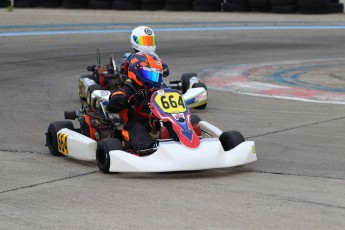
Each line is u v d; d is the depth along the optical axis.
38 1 99.38
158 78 22.91
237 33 73.81
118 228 16.08
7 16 87.25
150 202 18.30
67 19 83.88
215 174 21.61
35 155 24.97
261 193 19.11
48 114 33.66
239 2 91.75
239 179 20.84
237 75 47.28
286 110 34.06
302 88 41.12
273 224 16.20
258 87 41.91
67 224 16.47
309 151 25.03
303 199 18.42
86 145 22.22
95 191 19.59
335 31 75.44
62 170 22.38
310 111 33.62
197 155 20.50
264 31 75.56
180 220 16.64
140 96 22.08
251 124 30.53
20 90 41.28
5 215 17.36
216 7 93.00
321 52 60.62
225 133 22.56
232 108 34.94
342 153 24.64
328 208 17.53
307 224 16.19
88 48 61.88
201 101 34.25
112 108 22.50
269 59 56.12
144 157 20.80
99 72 37.03
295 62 54.31
